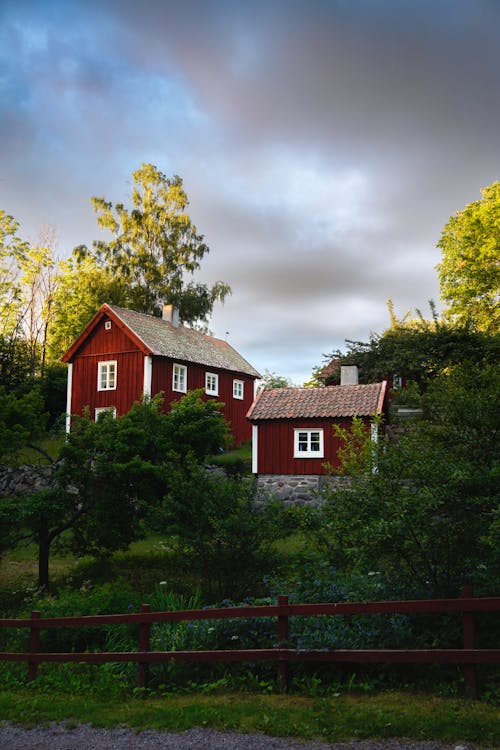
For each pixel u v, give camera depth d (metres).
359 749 5.17
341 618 7.45
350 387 22.27
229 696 6.80
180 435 15.00
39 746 5.90
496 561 6.67
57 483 14.54
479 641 6.70
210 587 11.95
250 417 21.91
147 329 30.61
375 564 7.41
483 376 7.60
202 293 43.28
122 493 14.12
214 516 11.49
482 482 6.63
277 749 5.32
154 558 15.36
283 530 11.66
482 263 32.84
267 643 7.42
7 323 40.31
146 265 41.75
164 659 7.38
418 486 7.24
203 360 31.77
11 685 8.22
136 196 43.81
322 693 6.52
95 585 12.83
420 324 28.44
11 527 13.48
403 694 6.24
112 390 29.66
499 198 32.69
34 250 40.22
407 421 8.30
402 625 7.01
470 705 5.75
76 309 41.53
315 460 21.19
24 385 33.12
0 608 12.57
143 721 6.30
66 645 9.50
